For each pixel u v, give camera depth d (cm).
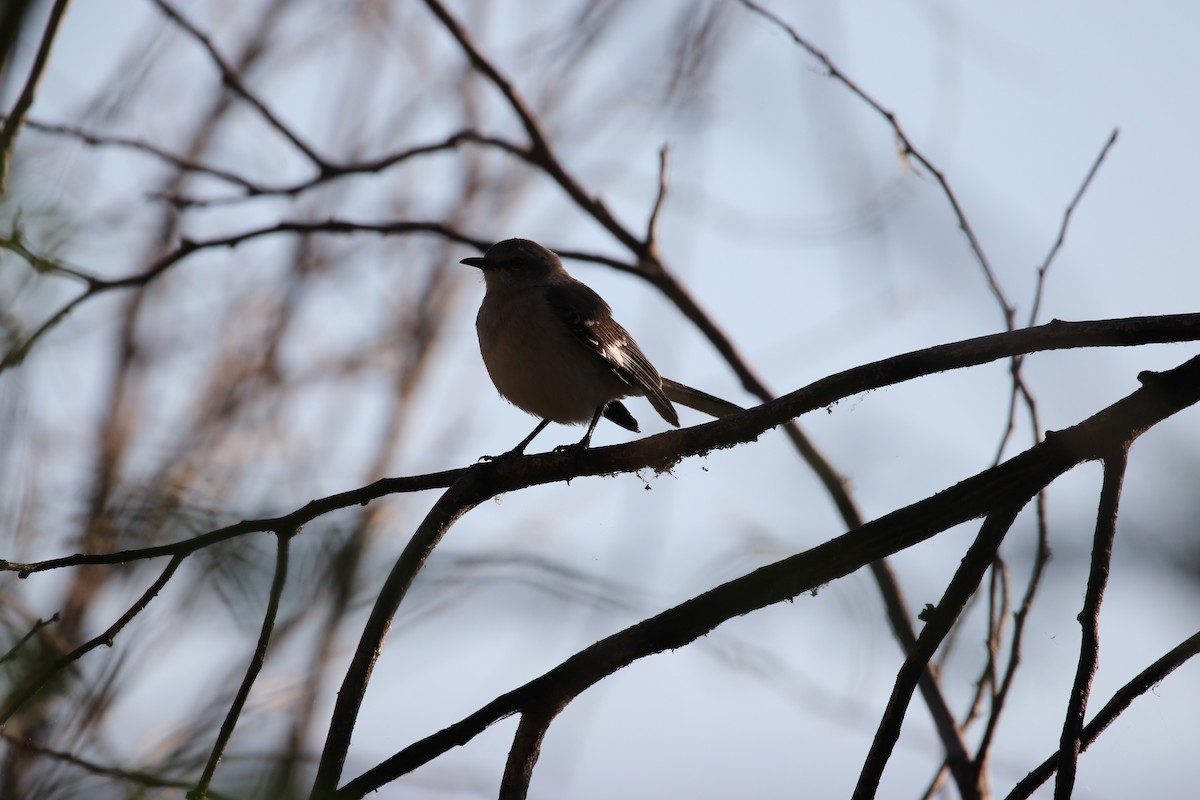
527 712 620
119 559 673
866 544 625
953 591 603
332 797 583
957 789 901
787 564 629
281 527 695
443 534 727
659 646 625
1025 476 615
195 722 843
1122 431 607
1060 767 537
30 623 712
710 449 714
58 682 668
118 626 644
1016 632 830
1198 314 632
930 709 945
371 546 995
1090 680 557
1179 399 610
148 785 518
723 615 628
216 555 723
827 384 681
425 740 609
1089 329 640
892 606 999
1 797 517
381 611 689
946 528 617
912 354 666
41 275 774
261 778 529
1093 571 582
